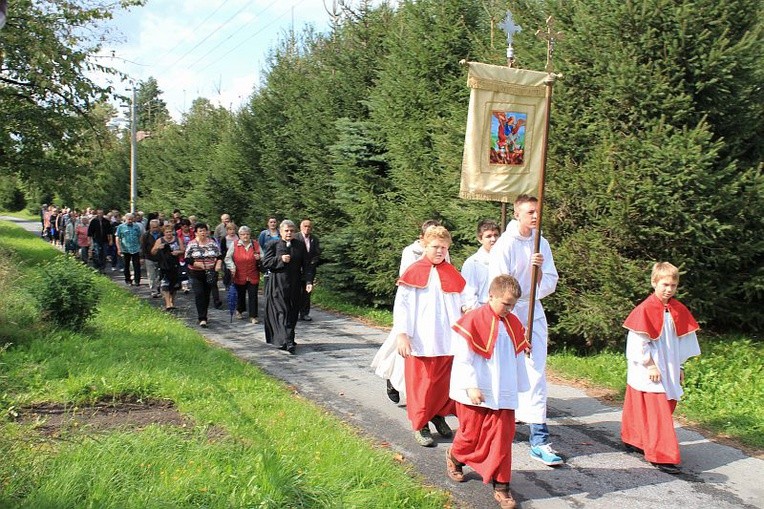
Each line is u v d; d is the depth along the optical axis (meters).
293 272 10.10
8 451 4.34
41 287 9.40
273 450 4.92
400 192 12.98
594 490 5.14
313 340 11.12
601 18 8.96
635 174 8.41
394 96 12.88
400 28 13.68
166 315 12.24
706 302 8.53
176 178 31.27
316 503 4.20
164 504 3.89
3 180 21.39
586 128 9.11
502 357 4.78
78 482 4.12
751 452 5.99
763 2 8.76
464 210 10.59
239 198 23.00
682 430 6.61
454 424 6.75
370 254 13.59
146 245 16.11
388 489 4.64
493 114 6.41
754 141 9.04
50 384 6.77
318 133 16.55
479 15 12.52
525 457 5.84
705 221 8.09
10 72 16.98
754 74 8.51
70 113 18.31
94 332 9.54
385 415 6.92
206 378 7.38
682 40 8.33
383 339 11.23
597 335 9.19
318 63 19.09
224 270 14.23
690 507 4.86
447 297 6.05
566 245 9.05
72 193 19.81
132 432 5.25
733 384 7.55
